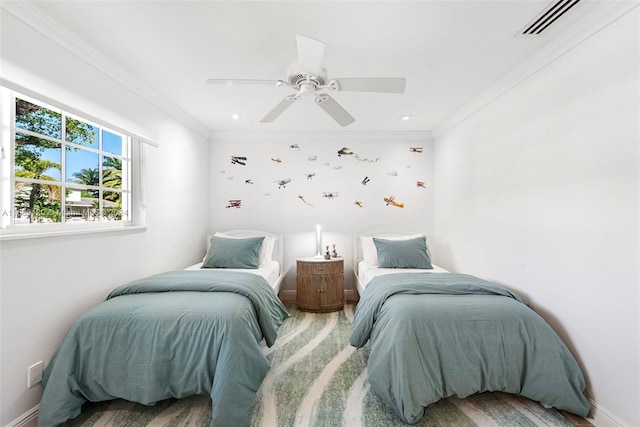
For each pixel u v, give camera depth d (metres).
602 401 1.67
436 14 1.70
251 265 3.35
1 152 1.60
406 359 1.72
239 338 1.74
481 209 2.93
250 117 3.51
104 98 2.19
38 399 1.70
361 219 4.15
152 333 1.73
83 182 2.20
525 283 2.29
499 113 2.64
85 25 1.79
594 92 1.72
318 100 2.08
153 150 2.84
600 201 1.68
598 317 1.70
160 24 1.79
